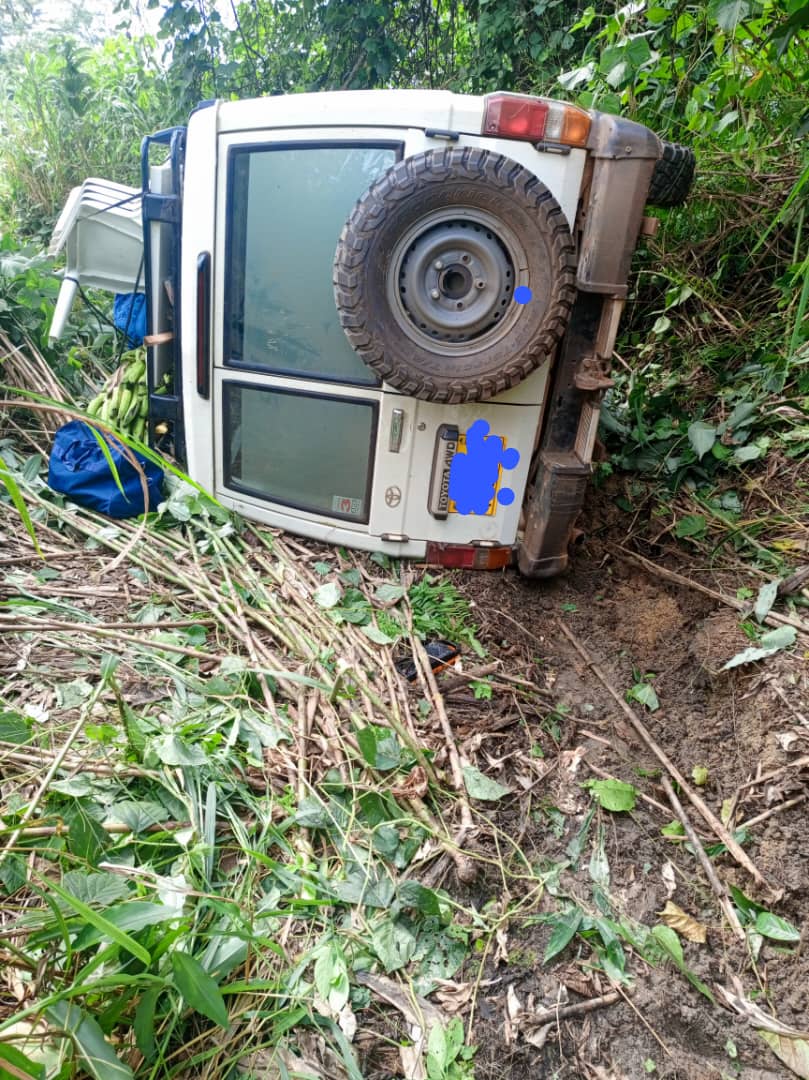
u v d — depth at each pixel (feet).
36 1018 3.95
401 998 5.28
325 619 8.73
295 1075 4.65
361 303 8.00
